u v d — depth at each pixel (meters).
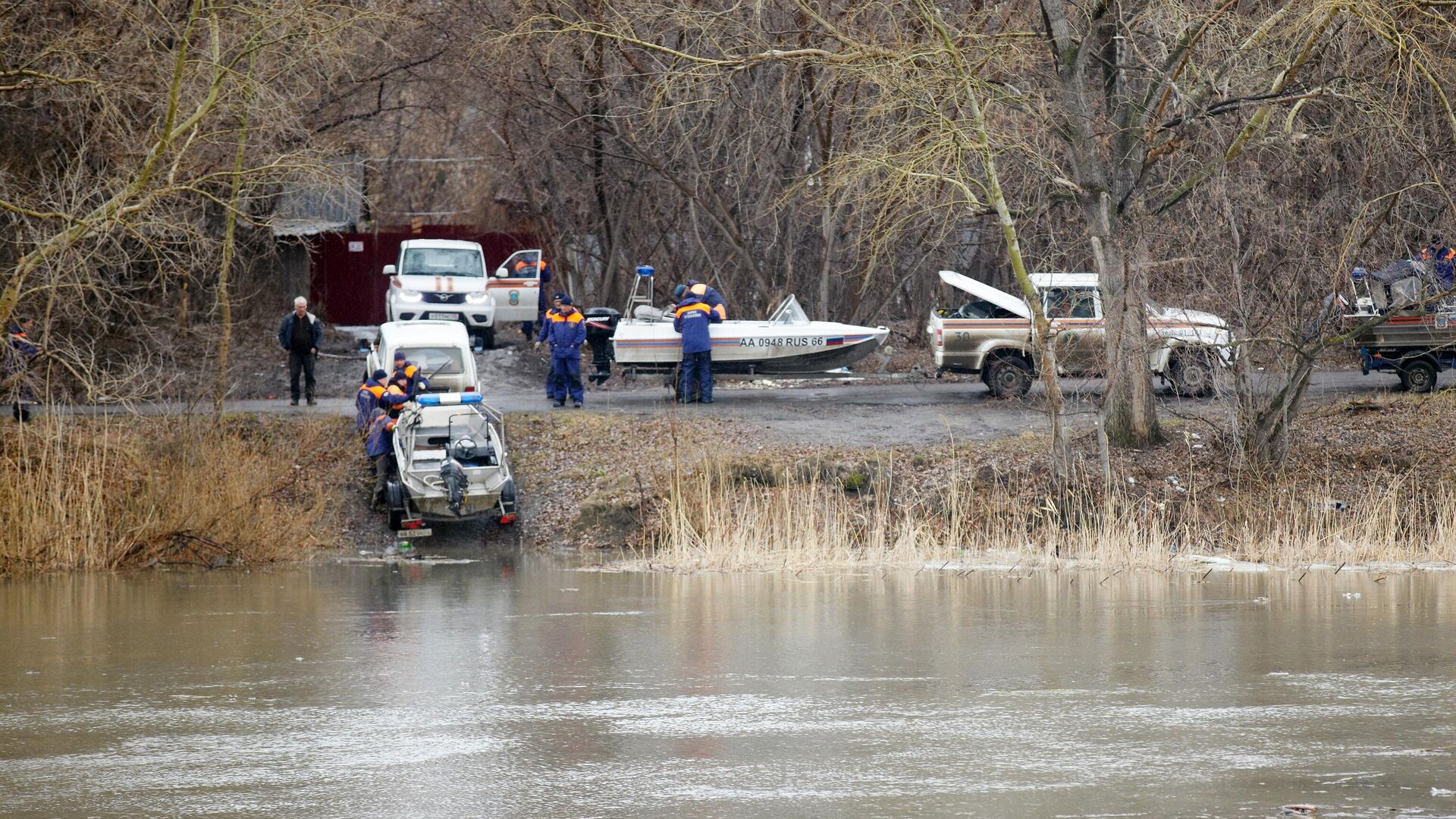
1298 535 69.69
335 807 23.66
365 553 74.62
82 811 23.48
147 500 70.75
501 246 152.50
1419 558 68.56
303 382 117.00
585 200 141.50
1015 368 95.56
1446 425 83.25
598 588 58.16
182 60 75.38
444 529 80.38
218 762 26.91
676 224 142.75
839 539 70.69
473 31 126.50
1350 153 81.12
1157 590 56.28
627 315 100.44
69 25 91.44
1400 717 30.48
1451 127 77.31
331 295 152.50
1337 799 23.78
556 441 87.88
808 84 117.44
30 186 96.38
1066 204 94.81
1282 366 81.44
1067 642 41.75
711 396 98.69
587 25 97.50
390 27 120.56
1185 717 30.69
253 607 51.69
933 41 80.69
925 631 44.34
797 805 23.55
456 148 181.75
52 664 38.78
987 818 22.69
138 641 43.12
